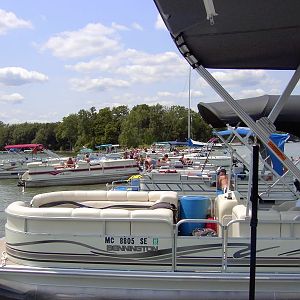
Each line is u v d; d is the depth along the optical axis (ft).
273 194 28.76
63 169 88.53
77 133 328.49
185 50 12.50
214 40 11.91
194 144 87.61
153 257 16.06
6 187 89.66
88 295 15.69
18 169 105.81
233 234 16.58
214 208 20.11
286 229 15.87
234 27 11.28
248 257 15.79
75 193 21.44
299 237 15.78
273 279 15.24
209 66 13.91
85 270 15.96
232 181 32.89
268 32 11.47
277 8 10.46
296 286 15.34
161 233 16.12
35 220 16.60
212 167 66.69
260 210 17.97
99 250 16.28
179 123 272.31
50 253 16.46
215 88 13.30
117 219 16.19
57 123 357.00
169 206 18.53
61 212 16.53
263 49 12.48
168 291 15.53
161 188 42.50
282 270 15.78
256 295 15.24
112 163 91.45
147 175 47.06
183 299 15.34
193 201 19.17
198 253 15.96
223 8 10.50
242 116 13.46
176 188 42.39
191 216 19.12
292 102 18.02
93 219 16.28
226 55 12.90
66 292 15.80
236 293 15.26
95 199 21.47
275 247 15.78
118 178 91.45
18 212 16.90
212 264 15.92
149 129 271.08
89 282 15.94
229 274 15.44
